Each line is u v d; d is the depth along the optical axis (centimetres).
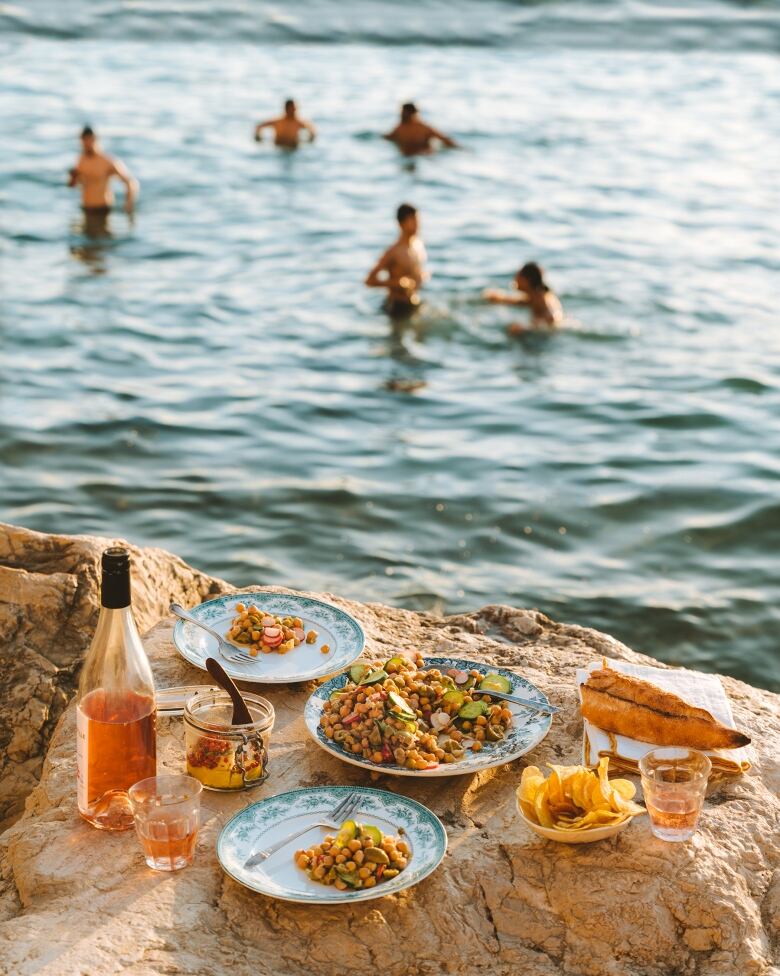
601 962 241
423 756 279
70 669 339
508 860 259
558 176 1980
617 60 3189
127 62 2828
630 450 980
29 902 247
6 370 1102
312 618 344
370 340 1216
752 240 1644
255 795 279
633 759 285
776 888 257
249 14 3406
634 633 725
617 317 1307
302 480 912
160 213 1677
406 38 3306
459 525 854
